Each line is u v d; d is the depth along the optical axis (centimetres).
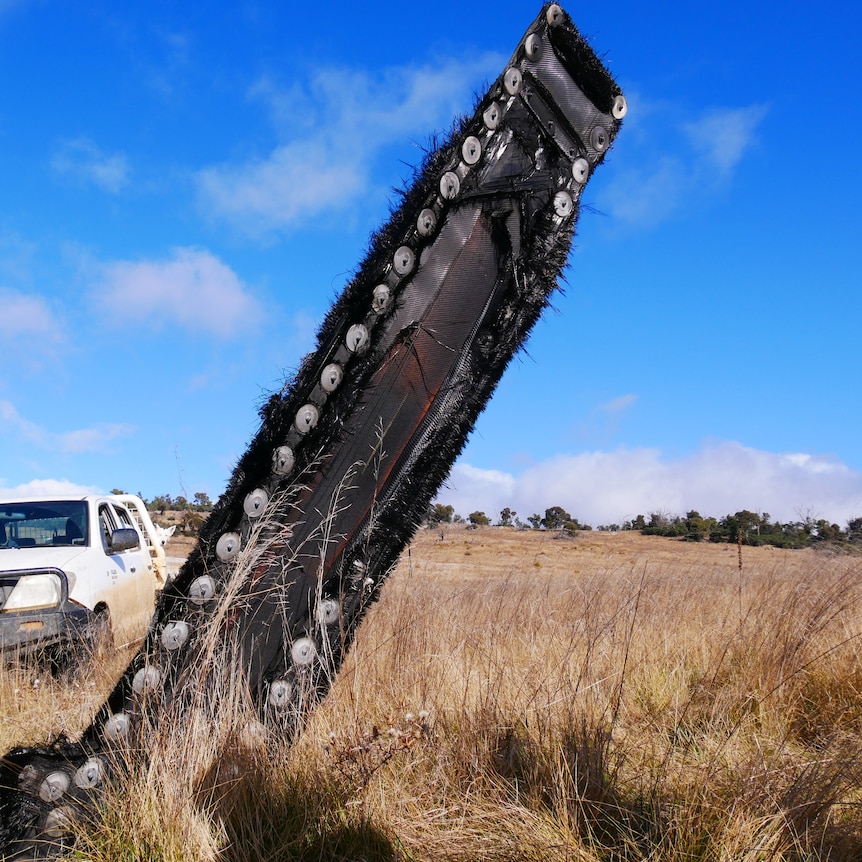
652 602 693
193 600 356
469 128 370
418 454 382
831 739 419
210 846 305
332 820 325
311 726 372
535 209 378
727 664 544
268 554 367
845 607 577
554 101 377
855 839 312
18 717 489
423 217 363
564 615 649
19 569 698
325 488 371
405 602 583
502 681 441
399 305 367
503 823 327
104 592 765
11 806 322
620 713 452
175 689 349
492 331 383
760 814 319
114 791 326
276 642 369
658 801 344
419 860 311
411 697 431
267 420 364
